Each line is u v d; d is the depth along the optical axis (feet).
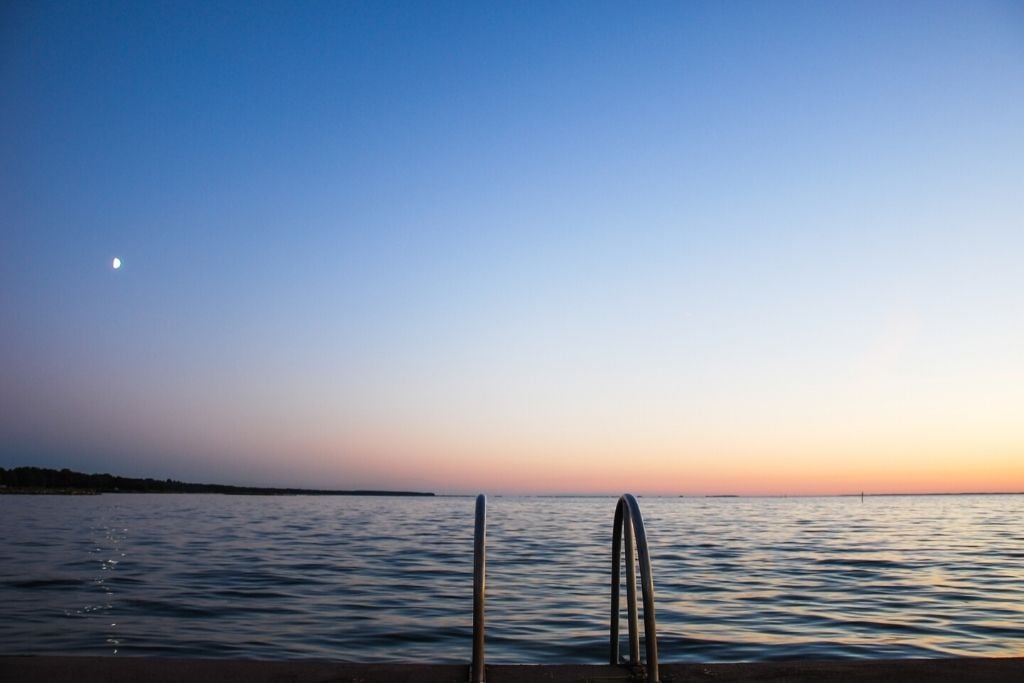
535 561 54.29
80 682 9.39
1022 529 101.24
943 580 44.37
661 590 39.68
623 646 26.45
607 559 55.67
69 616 30.86
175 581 41.91
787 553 62.39
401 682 9.64
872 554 61.67
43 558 54.08
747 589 40.11
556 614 32.30
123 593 37.17
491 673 9.93
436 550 62.75
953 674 9.73
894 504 284.00
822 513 170.91
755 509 208.03
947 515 157.28
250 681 9.56
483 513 10.67
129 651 24.90
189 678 9.61
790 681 9.56
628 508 11.02
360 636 27.81
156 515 133.39
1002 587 41.34
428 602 35.47
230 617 31.17
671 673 9.87
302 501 283.18
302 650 25.57
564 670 10.05
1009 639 27.55
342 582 42.14
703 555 60.34
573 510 192.65
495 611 32.99
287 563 51.88
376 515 142.31
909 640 27.35
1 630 27.96
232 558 55.06
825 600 36.52
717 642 26.91
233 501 263.70
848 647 26.21
